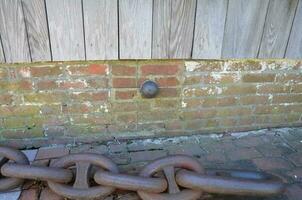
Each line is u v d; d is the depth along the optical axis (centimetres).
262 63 176
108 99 169
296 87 188
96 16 146
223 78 176
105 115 173
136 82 167
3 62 150
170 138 186
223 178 128
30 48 149
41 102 164
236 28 161
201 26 157
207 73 172
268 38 168
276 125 199
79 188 129
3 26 142
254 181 130
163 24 153
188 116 183
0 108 161
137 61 162
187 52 162
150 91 164
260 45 169
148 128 182
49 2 140
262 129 199
